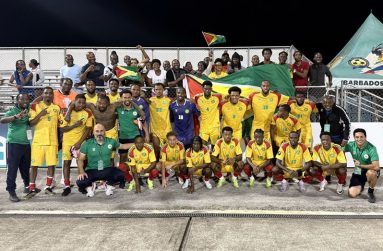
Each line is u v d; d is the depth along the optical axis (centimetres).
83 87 902
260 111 811
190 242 478
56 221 565
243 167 756
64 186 787
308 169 738
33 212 607
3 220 571
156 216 582
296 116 804
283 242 475
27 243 481
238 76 897
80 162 707
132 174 732
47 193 722
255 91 889
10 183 673
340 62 1156
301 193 709
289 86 885
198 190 738
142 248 463
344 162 698
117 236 502
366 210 602
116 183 746
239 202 645
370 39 1178
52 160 726
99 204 648
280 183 787
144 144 743
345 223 543
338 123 782
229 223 547
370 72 1105
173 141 749
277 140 806
